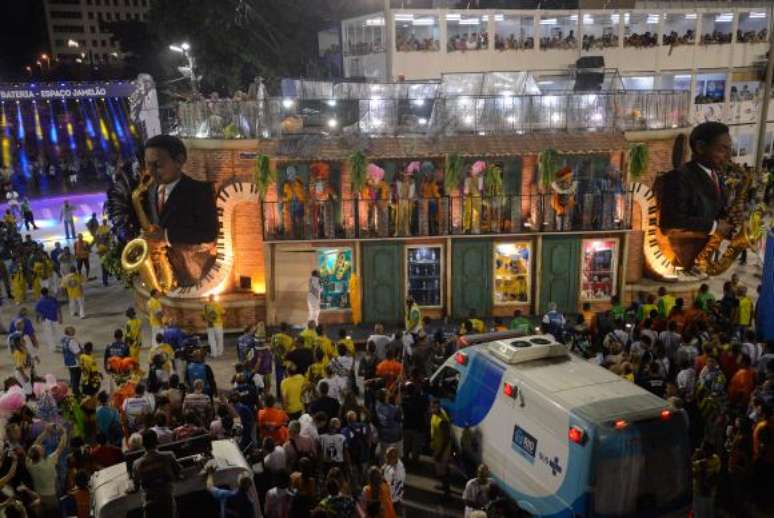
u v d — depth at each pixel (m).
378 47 35.53
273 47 38.75
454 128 19.66
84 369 13.66
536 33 35.69
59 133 53.84
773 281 15.85
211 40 36.50
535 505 9.63
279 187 18.88
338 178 18.94
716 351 12.88
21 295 22.61
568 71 33.19
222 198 18.77
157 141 18.17
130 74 49.75
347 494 8.91
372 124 19.97
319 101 19.92
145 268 18.95
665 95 19.97
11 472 9.68
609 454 8.55
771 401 11.20
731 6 38.97
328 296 19.30
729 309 16.28
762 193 27.80
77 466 10.01
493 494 8.91
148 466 7.92
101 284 25.25
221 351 18.03
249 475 8.56
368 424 10.93
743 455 10.87
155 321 17.23
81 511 9.26
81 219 35.03
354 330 18.75
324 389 11.35
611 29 36.94
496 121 19.67
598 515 8.62
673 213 19.27
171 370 14.77
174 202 18.62
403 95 23.81
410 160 19.16
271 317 18.94
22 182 43.16
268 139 18.78
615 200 18.89
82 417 12.46
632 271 20.06
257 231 19.20
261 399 13.67
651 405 9.07
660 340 13.46
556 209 18.81
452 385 12.08
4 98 36.34
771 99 40.56
